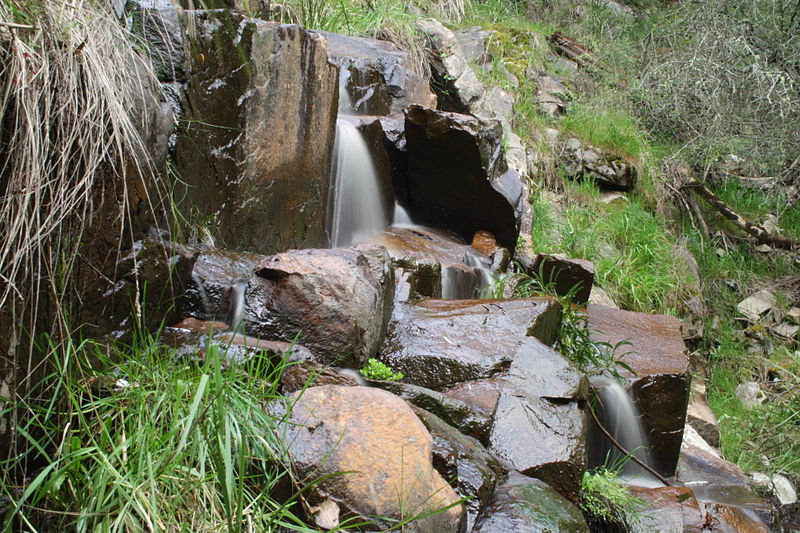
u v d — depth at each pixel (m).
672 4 14.85
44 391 3.17
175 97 4.27
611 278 9.11
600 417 5.23
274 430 3.04
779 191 12.11
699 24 12.41
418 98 8.70
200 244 4.56
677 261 9.91
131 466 2.82
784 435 7.91
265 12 7.30
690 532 4.20
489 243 7.43
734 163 12.45
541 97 11.38
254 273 4.28
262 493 2.86
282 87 5.26
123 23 3.96
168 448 2.82
